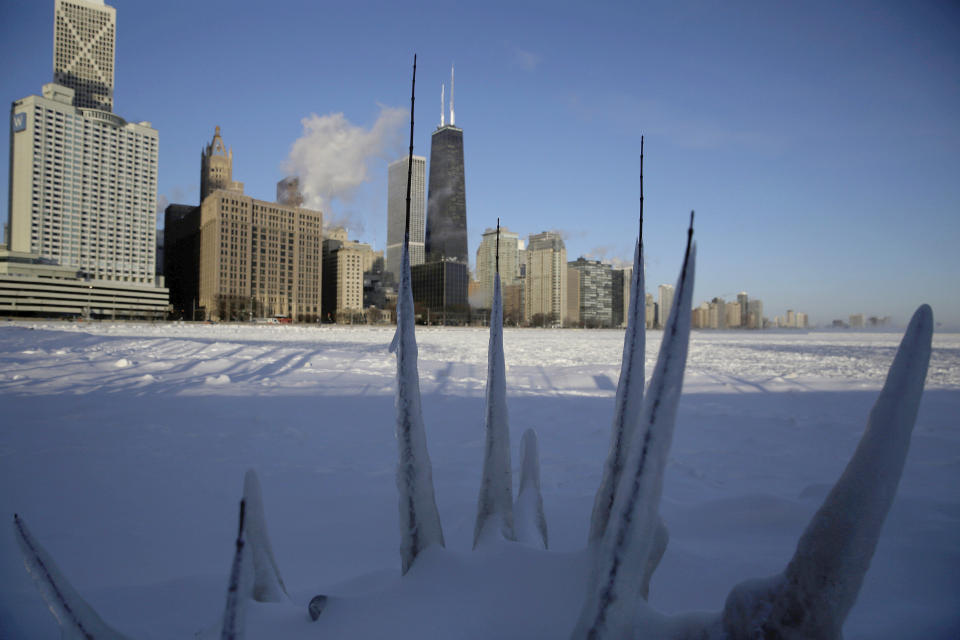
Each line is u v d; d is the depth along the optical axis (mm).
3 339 20578
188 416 7410
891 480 1024
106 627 1247
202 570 2869
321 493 4250
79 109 121125
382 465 5129
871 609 2104
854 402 9844
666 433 1040
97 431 6340
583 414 8312
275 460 5289
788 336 70250
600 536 1394
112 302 108438
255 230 135750
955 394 10812
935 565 2521
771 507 3443
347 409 8312
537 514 1865
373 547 3180
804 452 5953
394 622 1336
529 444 2111
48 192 117562
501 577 1416
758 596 1118
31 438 5902
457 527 3439
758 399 10203
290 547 3186
